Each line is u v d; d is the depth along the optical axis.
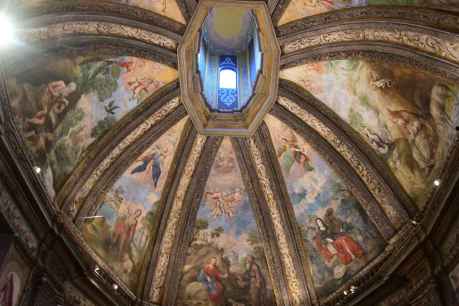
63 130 14.34
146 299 17.80
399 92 14.60
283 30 15.38
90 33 13.83
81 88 14.61
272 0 14.72
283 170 18.92
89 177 15.75
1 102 10.81
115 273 16.75
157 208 18.69
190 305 18.56
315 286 18.25
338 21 14.40
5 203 10.85
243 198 19.56
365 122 16.23
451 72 12.50
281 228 19.08
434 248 13.47
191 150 18.45
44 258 12.61
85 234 15.71
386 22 13.31
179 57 15.92
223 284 19.11
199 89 17.47
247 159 18.97
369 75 15.20
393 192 15.73
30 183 11.91
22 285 11.52
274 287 18.86
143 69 16.12
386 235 16.16
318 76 16.59
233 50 20.06
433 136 13.98
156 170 18.23
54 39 12.70
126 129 16.55
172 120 17.56
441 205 12.99
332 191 18.00
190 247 19.25
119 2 13.92
